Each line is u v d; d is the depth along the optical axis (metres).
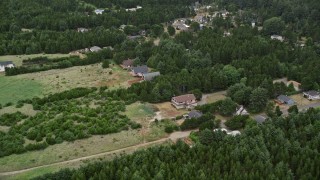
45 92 196.25
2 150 144.50
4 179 130.38
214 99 188.25
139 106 177.88
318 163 123.94
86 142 150.00
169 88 186.25
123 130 158.12
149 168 124.06
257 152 129.25
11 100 188.88
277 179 116.06
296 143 133.50
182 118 168.62
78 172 123.25
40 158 140.75
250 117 167.25
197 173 119.56
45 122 162.75
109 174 122.44
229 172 122.44
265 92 175.88
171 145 139.62
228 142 137.88
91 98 187.25
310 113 157.00
